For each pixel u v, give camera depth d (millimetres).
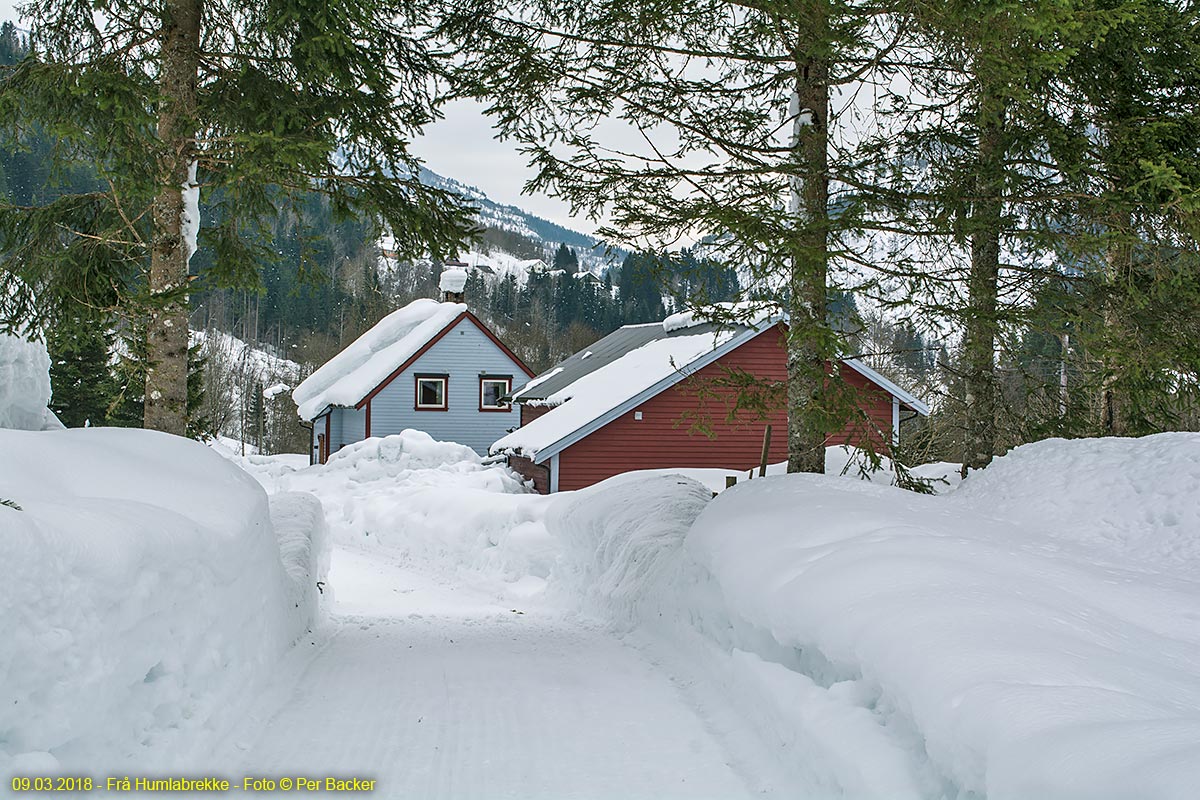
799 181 8953
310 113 8414
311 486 29031
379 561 18641
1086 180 9031
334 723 6156
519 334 81812
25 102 8242
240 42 9000
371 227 9500
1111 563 6348
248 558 6734
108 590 4328
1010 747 3465
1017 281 9500
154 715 4926
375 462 29938
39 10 8336
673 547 10469
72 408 33312
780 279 8477
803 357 9531
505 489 25203
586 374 29312
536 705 6703
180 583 5277
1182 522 6680
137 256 8891
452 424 37875
